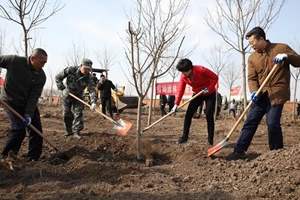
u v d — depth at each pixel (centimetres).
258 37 454
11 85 480
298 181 348
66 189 384
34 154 518
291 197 330
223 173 421
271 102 456
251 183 371
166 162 559
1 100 473
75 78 663
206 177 413
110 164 472
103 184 390
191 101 630
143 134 841
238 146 495
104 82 1222
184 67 584
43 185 393
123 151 597
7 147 495
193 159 532
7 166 452
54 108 2180
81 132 801
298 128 1073
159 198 345
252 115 486
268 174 380
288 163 388
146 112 2059
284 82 452
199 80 601
